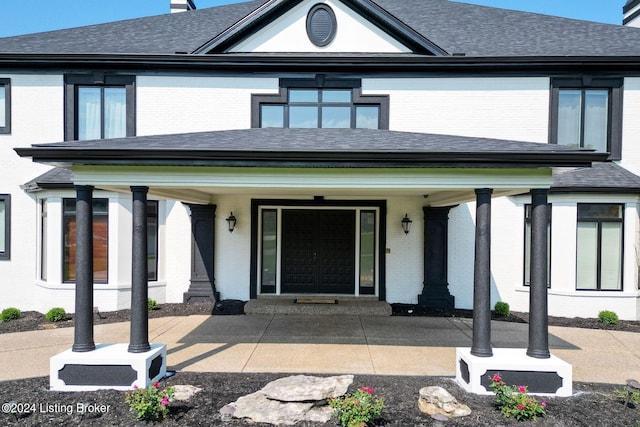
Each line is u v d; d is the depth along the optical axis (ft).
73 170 18.24
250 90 34.37
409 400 16.24
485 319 17.72
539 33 38.29
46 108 34.35
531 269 18.06
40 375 18.85
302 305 32.01
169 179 18.53
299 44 34.45
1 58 33.09
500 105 33.76
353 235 35.58
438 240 33.53
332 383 15.67
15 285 33.88
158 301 33.71
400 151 17.43
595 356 22.26
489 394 16.81
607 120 33.83
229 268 34.63
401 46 34.40
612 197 30.25
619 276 30.99
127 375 17.16
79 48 35.45
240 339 24.58
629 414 15.19
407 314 31.37
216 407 15.49
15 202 34.06
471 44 36.01
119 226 31.73
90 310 18.19
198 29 40.32
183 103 34.37
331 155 17.63
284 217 35.83
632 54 32.78
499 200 33.45
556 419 14.76
